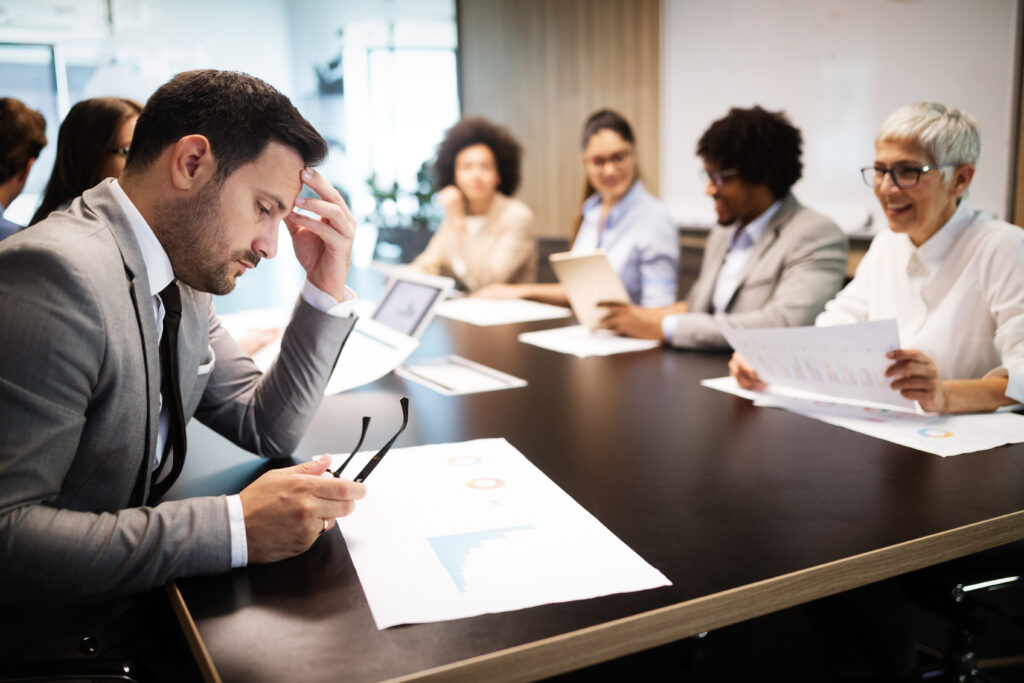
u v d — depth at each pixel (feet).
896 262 5.64
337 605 2.57
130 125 5.73
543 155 16.37
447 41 23.08
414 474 3.72
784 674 6.22
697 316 6.63
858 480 3.57
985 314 5.08
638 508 3.29
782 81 10.69
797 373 4.84
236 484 3.77
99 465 3.14
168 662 3.36
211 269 3.33
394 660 2.26
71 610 3.23
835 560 2.79
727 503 3.33
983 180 8.59
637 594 2.58
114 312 3.03
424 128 23.35
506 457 3.95
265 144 3.20
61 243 2.94
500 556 2.87
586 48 14.56
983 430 4.25
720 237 7.73
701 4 11.82
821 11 10.02
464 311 8.77
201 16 21.76
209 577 2.78
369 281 11.33
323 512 2.89
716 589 2.60
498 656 2.28
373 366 5.69
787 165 7.09
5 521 2.63
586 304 7.16
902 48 9.16
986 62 8.38
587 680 6.17
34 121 7.07
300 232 4.03
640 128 13.50
